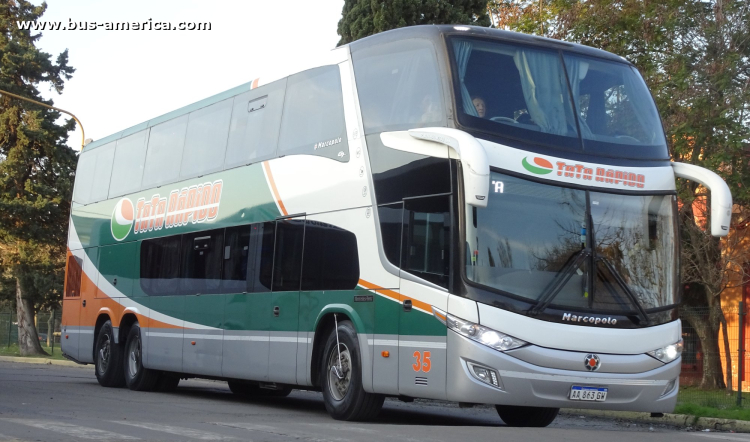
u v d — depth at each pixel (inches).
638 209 415.8
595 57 442.6
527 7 1025.5
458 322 381.7
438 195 397.4
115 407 493.7
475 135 394.0
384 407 607.5
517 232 390.6
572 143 410.9
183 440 315.6
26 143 1537.9
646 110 444.1
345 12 1000.9
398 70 437.7
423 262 402.6
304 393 769.6
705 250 772.0
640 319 402.0
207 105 628.1
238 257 555.2
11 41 1573.6
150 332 661.9
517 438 350.3
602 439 361.4
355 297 441.7
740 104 740.7
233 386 713.6
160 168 682.8
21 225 1537.9
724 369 788.6
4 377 802.8
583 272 396.8
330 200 471.2
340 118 472.4
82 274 794.2
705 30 763.4
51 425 361.4
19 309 1587.1
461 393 378.3
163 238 658.8
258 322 523.5
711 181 426.9
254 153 554.6
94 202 791.7
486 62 413.7
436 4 947.3
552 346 383.6
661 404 405.7
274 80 547.5
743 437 422.3
